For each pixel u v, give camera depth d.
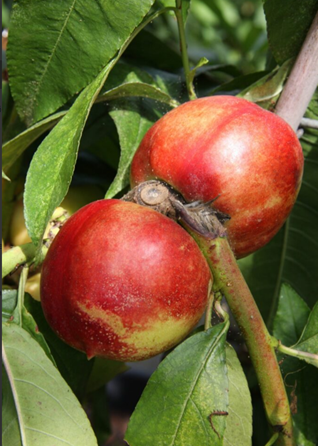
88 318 0.31
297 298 0.38
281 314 0.38
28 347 0.34
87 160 0.46
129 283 0.30
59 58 0.36
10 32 0.36
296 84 0.38
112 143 0.46
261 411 0.43
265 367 0.33
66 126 0.33
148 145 0.34
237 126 0.32
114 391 0.82
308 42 0.38
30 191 0.31
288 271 0.45
